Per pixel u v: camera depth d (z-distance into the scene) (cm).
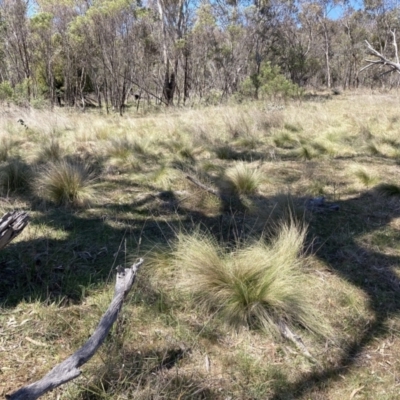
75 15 1653
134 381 193
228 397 191
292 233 305
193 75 2359
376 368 213
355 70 3456
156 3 1800
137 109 1628
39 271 277
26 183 450
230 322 238
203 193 443
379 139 754
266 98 1623
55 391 185
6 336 218
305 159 632
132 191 458
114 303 211
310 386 200
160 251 303
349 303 263
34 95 1748
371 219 396
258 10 2295
